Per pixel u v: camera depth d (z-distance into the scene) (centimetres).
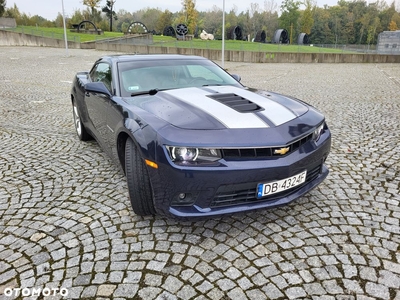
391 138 505
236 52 2683
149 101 302
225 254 235
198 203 235
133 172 259
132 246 246
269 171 232
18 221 284
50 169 402
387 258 227
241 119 253
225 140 229
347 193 325
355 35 8875
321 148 272
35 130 584
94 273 218
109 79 372
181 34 4322
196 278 211
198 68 398
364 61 2802
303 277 211
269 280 209
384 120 621
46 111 734
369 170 382
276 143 235
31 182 365
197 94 314
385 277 209
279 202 248
